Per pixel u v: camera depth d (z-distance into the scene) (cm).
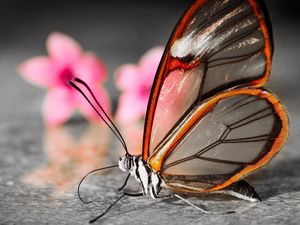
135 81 23
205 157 17
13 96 30
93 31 54
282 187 19
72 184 19
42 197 18
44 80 23
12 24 57
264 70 17
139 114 23
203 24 17
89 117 25
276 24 56
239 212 17
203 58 17
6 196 18
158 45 47
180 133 17
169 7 67
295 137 23
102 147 22
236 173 17
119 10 66
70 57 23
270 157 17
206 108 17
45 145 22
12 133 24
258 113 17
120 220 17
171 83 17
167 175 17
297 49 45
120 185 19
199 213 17
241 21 17
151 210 17
